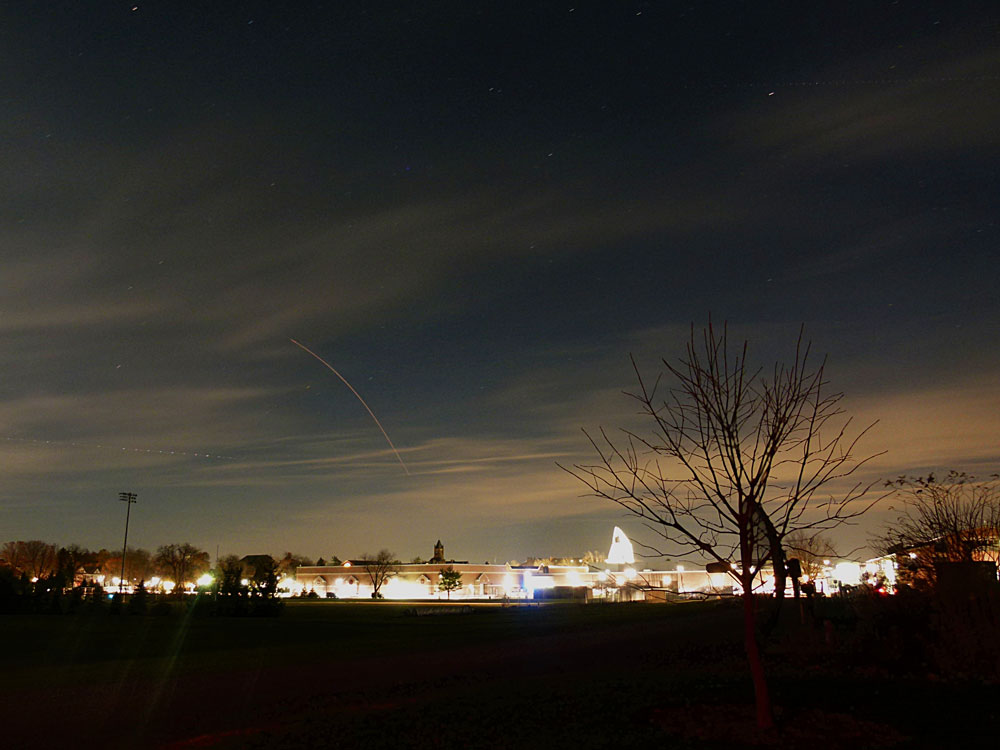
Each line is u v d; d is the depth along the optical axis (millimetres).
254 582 56000
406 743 10555
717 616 39156
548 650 24953
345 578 117812
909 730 10156
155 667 21578
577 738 10359
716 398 10898
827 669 16469
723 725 10633
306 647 28016
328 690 16469
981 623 15953
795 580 24250
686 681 15102
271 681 18188
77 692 16641
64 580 59031
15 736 12008
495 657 22984
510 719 11914
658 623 36438
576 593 94812
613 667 19188
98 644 30047
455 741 10531
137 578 134125
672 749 9508
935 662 15945
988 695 12500
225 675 19500
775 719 10773
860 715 11055
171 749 10805
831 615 28859
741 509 10633
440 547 123688
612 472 11500
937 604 17312
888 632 18016
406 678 18281
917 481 20391
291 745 10695
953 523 19391
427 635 34031
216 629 38969
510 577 117250
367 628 39719
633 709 12148
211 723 12812
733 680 14977
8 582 55094
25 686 17719
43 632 36344
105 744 11305
